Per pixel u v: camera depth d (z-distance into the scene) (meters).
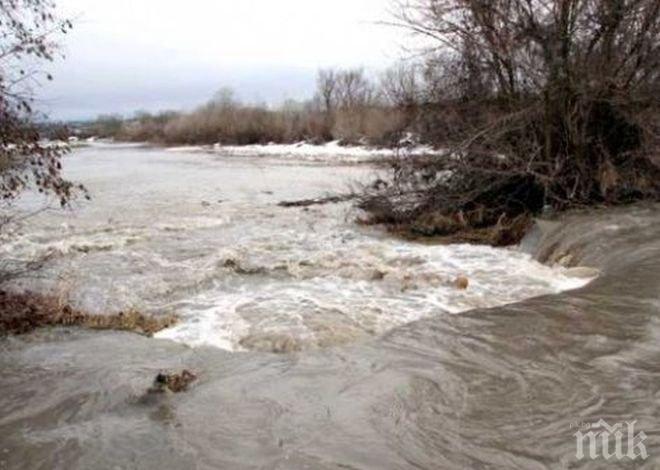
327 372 6.62
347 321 8.30
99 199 20.58
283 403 5.93
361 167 32.16
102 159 43.03
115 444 5.32
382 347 7.28
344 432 5.36
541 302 8.63
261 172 30.52
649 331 7.20
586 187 14.07
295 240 13.59
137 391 6.23
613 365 6.41
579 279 9.93
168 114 79.69
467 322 8.01
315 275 10.68
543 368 6.47
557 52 14.01
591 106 14.04
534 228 12.79
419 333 7.69
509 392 5.99
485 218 14.28
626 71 14.14
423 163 14.99
